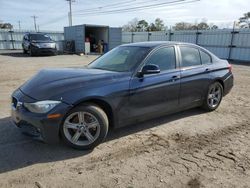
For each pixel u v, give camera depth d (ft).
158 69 13.20
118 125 13.00
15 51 87.86
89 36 93.30
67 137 11.73
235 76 37.63
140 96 13.38
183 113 18.12
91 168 10.64
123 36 102.73
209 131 14.92
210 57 18.33
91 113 11.91
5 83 28.78
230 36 64.59
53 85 11.76
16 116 11.86
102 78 12.43
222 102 21.65
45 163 10.96
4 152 11.81
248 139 13.85
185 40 77.30
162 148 12.58
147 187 9.39
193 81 16.26
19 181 9.64
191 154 11.99
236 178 10.03
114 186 9.41
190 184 9.61
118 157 11.62
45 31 99.71
